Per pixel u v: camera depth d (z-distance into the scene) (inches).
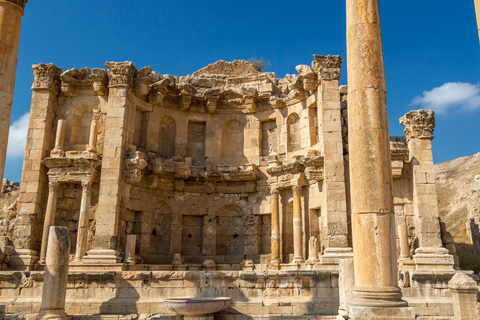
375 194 470.9
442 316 712.4
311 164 1010.1
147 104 1128.2
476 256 1227.9
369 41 514.0
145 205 1075.9
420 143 987.3
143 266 970.7
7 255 935.0
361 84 503.5
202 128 1238.3
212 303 660.1
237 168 1157.1
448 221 1849.2
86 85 1075.9
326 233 968.3
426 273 772.6
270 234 1145.4
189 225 1168.8
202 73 1288.1
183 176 1122.0
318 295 732.0
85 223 960.3
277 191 1111.6
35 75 1061.8
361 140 489.7
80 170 983.0
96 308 734.5
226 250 1160.8
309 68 1062.4
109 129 1011.3
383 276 451.5
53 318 649.0
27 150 1021.8
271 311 717.9
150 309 730.8
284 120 1170.6
